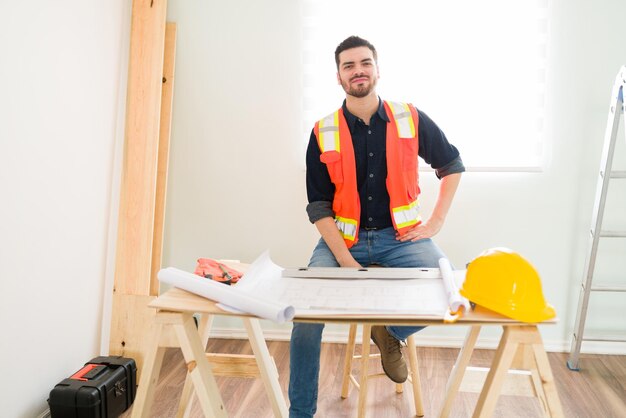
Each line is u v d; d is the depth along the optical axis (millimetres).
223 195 3014
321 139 2252
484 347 2961
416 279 1474
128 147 2756
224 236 3035
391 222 2273
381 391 2475
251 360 1818
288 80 2912
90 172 2502
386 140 2223
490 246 2895
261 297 1263
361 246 2252
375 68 2197
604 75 2744
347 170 2221
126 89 2807
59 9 2211
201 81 2961
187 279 1405
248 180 2992
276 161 2967
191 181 3021
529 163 2801
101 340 2682
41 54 2107
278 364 2756
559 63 2760
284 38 2893
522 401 2379
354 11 2818
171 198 3041
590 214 2830
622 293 2854
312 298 1322
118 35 2699
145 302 2668
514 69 2760
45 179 2172
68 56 2289
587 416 2238
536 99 2760
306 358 1768
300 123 2930
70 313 2395
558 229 2852
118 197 2760
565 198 2830
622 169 2793
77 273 2436
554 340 2924
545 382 1210
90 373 2254
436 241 2916
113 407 2238
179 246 3064
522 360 1320
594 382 2557
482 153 2818
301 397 1775
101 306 2666
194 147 3002
